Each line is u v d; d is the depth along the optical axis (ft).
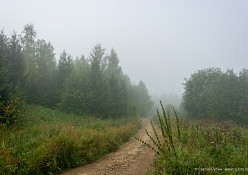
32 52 71.10
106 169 17.92
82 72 73.36
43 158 15.96
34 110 47.09
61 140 19.60
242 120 68.90
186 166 11.98
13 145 18.15
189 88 95.76
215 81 84.23
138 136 43.42
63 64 74.08
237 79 77.51
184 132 24.23
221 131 25.84
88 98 64.64
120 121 60.75
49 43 86.53
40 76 69.77
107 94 72.49
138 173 15.98
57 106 66.08
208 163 12.92
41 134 23.73
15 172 13.47
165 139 12.87
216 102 77.30
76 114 59.98
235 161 13.74
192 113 92.22
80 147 21.13
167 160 12.53
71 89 64.18
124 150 27.40
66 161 18.34
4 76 39.19
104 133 29.30
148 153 23.88
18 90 42.63
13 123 28.96
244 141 22.48
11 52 57.82
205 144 18.99
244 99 72.49
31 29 71.10
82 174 16.56
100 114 67.92
